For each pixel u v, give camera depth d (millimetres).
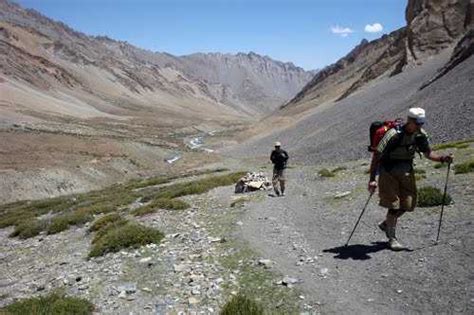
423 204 14609
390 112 81062
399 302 8328
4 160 75188
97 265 14633
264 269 11305
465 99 55781
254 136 168750
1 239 27016
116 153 98125
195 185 33625
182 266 12633
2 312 10664
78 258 16859
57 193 65750
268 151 112500
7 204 55062
